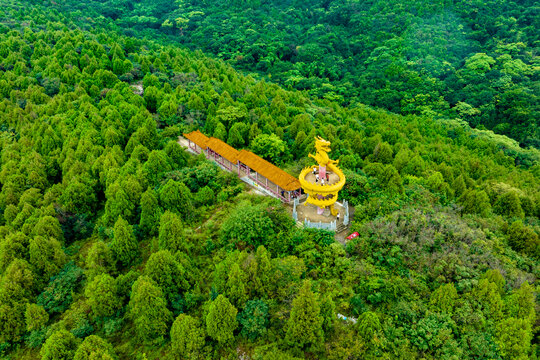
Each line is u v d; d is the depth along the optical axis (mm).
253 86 88438
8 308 32312
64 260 38844
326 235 38844
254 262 31578
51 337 27703
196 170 50875
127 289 33375
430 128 90938
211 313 28172
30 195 48406
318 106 89938
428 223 39688
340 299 32625
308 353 28656
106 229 42250
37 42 93500
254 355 27953
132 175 46906
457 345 27438
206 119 67875
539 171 76875
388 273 34688
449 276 33719
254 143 57312
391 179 45438
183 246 36844
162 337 30016
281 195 47531
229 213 44688
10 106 73250
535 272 36562
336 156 56469
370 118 89625
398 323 29656
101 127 61375
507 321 28516
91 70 84125
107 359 26594
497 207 48594
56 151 57906
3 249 37500
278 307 30719
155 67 91000
